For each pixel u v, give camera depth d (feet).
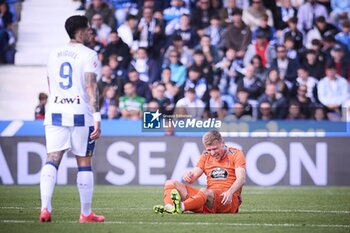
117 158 172.86
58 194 144.97
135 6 218.38
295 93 194.18
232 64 199.62
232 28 203.92
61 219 94.32
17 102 211.61
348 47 207.10
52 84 86.28
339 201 131.54
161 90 186.09
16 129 173.47
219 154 100.63
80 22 86.74
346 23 211.20
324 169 171.53
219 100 187.73
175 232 79.82
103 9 213.25
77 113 85.20
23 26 226.58
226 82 197.26
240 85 194.39
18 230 81.15
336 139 171.42
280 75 196.75
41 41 225.35
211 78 195.21
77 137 85.87
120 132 173.88
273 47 203.10
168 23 211.41
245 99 186.60
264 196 142.61
